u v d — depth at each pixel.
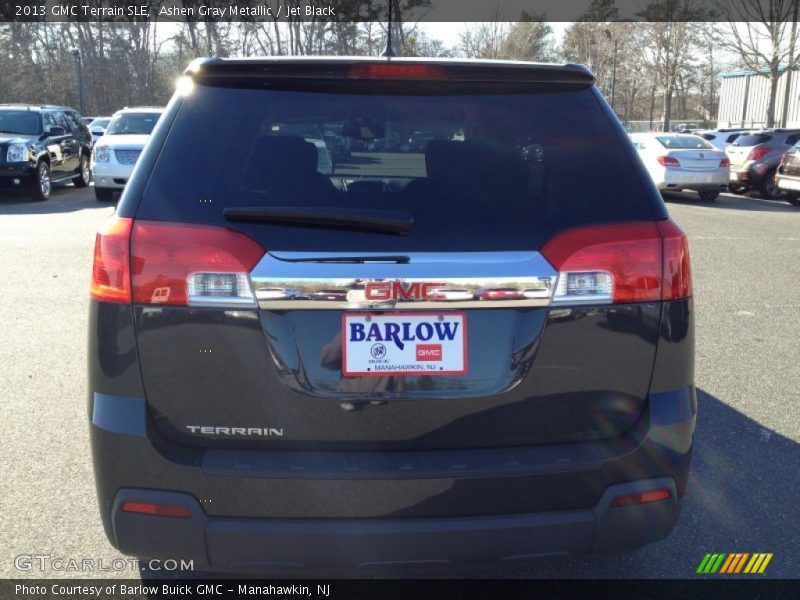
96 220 12.81
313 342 2.25
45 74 53.53
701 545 3.20
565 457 2.31
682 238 2.46
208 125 2.42
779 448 4.16
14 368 5.34
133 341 2.28
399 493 2.23
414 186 2.37
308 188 2.34
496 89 2.55
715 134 22.55
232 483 2.22
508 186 2.39
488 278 2.26
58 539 3.18
